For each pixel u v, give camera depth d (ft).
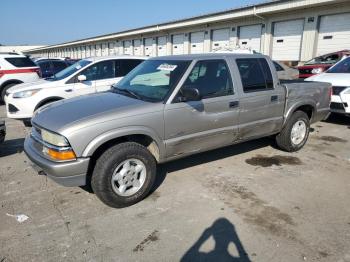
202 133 13.51
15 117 23.47
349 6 51.96
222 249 9.46
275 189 13.33
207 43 82.17
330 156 17.37
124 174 11.55
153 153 12.89
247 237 10.02
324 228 10.44
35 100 22.75
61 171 10.61
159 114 12.06
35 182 14.32
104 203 11.87
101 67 24.97
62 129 10.62
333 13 54.65
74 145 10.58
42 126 11.46
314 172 15.11
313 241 9.77
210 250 9.42
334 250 9.33
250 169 15.49
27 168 16.08
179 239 9.96
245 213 11.44
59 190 13.46
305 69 46.93
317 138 20.99
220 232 10.30
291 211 11.53
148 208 11.87
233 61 14.66
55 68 51.93
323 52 57.72
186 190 13.29
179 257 9.14
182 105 12.64
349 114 22.98
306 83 17.83
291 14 61.05
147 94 13.17
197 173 15.02
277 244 9.65
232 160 16.67
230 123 14.40
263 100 15.46
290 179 14.32
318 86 18.25
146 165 12.01
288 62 63.41
